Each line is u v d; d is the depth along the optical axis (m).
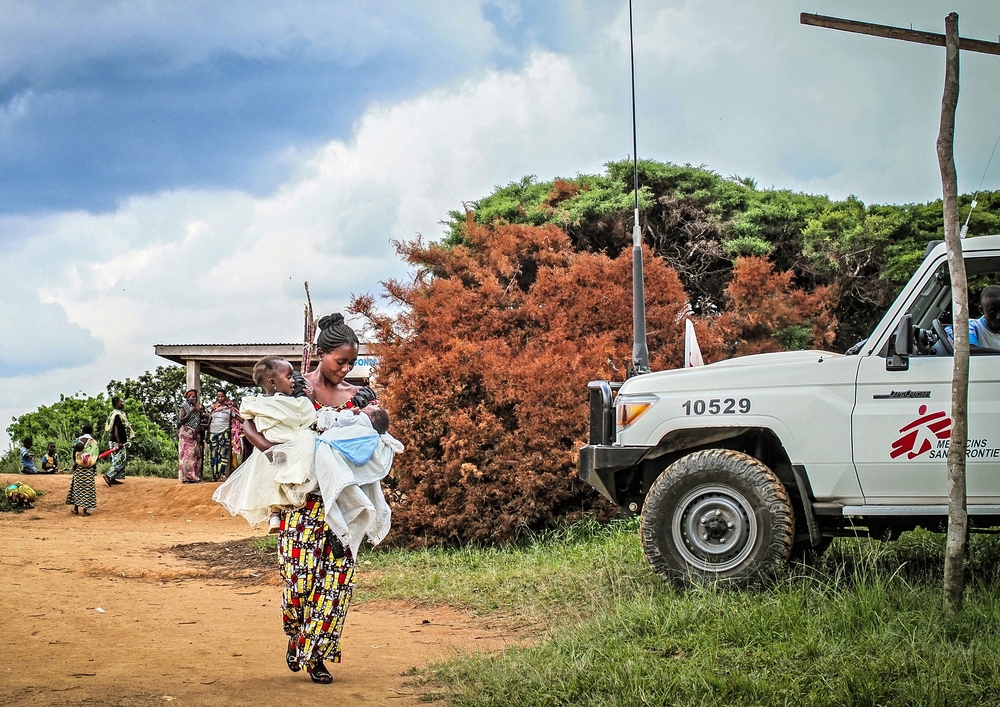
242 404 4.91
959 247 5.43
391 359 11.44
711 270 17.70
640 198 17.61
